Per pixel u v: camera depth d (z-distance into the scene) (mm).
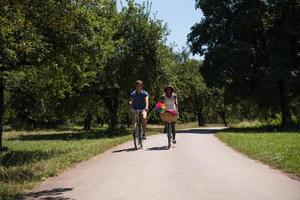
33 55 21328
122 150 15492
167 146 16438
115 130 43812
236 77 39406
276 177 9547
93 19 24375
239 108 84688
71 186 9242
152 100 46031
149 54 42438
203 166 11227
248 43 40094
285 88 37594
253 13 39094
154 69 42219
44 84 26609
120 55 40688
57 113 47594
